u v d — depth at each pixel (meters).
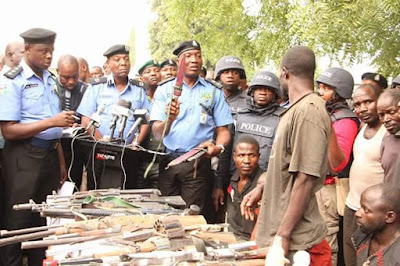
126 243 2.66
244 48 7.45
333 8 5.20
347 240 4.27
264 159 4.70
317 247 2.98
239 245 2.72
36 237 2.87
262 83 4.80
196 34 7.98
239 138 4.65
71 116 4.39
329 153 3.43
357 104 4.22
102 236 2.82
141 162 4.91
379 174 4.05
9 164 4.38
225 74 5.39
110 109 5.23
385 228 3.10
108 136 4.90
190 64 4.66
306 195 2.84
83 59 7.30
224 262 2.45
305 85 2.97
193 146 4.69
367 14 5.17
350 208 4.21
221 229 3.03
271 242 2.97
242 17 7.15
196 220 3.09
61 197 3.69
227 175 4.89
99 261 2.44
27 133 4.27
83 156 5.10
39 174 4.41
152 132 4.84
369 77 5.46
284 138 2.93
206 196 4.73
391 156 3.76
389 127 3.75
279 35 6.84
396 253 3.00
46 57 4.42
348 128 4.29
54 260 2.50
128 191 3.89
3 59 6.16
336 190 4.39
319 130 2.83
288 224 2.84
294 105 2.94
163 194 4.70
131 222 3.01
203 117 4.68
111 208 3.40
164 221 2.88
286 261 2.43
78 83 6.00
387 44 5.43
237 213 4.48
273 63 7.14
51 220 3.65
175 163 4.43
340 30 5.21
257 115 4.88
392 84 4.92
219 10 7.05
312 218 2.96
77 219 3.18
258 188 3.54
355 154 4.24
